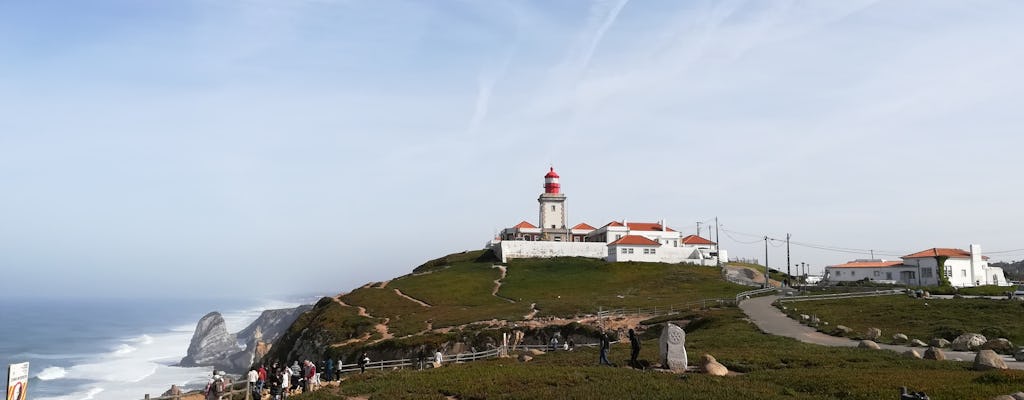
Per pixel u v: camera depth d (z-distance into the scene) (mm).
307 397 31797
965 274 111438
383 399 28969
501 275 126312
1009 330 47562
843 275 124188
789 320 61906
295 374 45625
